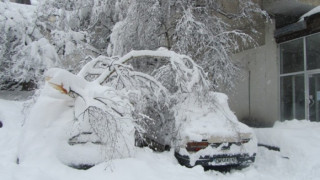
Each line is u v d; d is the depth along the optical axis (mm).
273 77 12539
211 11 11109
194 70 7090
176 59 7094
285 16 12562
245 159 6391
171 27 10648
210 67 9969
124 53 10273
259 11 11180
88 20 12617
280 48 12461
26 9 13516
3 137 7457
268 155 8086
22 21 11938
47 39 12102
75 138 4949
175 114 6781
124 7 10984
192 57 9961
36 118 5078
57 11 12445
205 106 6965
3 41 11617
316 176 6426
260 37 12977
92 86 5570
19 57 11672
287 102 12062
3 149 6508
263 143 9000
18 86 12523
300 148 7715
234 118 6949
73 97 5414
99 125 4945
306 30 10961
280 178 6375
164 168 5156
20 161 4828
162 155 6156
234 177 5715
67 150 4844
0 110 8977
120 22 10453
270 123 12656
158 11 10109
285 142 8250
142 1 10031
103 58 7172
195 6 10898
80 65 9078
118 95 5609
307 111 11094
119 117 5137
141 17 10125
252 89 13664
